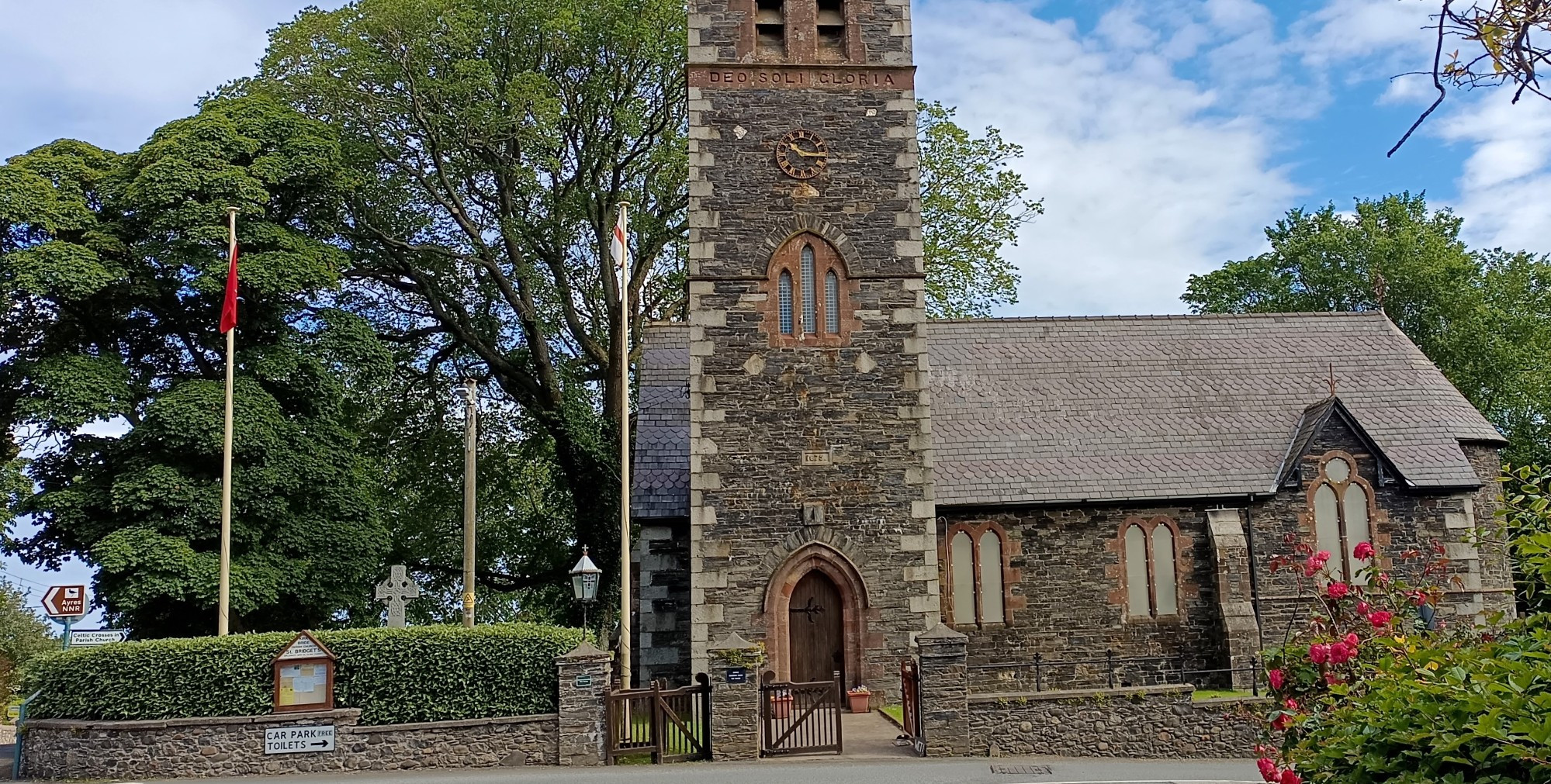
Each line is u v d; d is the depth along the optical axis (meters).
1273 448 29.91
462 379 40.41
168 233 29.67
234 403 28.97
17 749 21.48
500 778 19.00
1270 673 10.53
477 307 40.09
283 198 32.53
